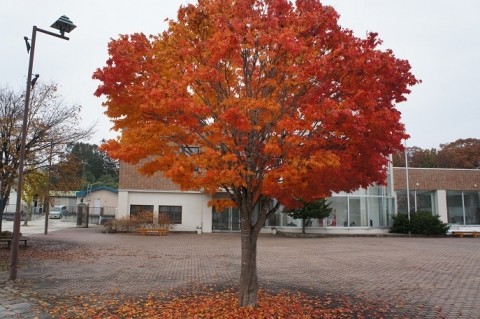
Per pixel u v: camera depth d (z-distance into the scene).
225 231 34.03
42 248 19.61
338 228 30.42
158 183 33.31
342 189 7.87
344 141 6.84
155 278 11.73
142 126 7.52
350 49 6.59
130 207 33.09
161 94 6.56
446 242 25.20
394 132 6.81
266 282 11.16
